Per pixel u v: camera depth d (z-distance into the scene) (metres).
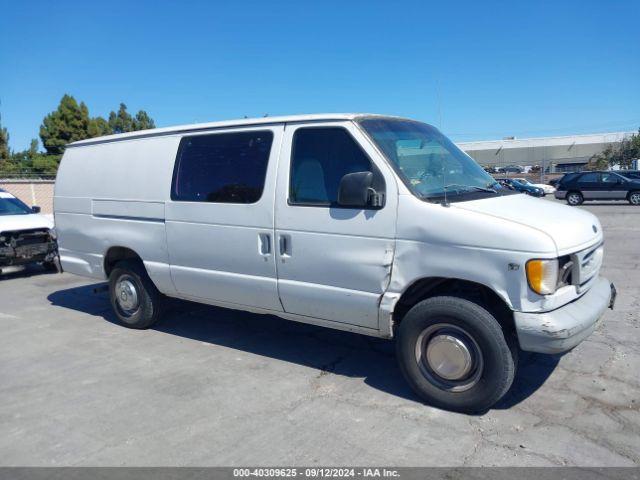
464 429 3.73
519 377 4.52
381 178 4.14
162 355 5.36
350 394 4.34
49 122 35.75
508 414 3.92
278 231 4.64
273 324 6.30
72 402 4.32
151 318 6.10
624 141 48.62
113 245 6.11
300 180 4.55
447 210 3.88
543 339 3.59
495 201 4.25
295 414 4.02
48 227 10.06
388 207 4.08
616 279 8.02
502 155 58.19
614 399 4.10
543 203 4.55
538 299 3.57
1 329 6.45
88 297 8.08
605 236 12.62
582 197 24.50
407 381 4.17
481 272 3.73
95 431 3.84
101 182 6.20
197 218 5.22
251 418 3.97
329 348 5.45
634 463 3.28
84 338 5.98
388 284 4.11
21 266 10.16
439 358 3.97
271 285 4.75
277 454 3.47
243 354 5.33
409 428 3.76
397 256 4.05
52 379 4.81
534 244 3.55
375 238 4.13
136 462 3.43
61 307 7.48
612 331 5.60
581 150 56.50
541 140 57.12
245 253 4.89
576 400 4.10
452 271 3.83
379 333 4.28
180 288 5.57
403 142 4.48
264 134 4.86
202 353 5.38
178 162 5.46
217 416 4.02
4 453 3.58
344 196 4.02
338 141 4.41
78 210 6.49
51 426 3.93
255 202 4.79
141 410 4.15
